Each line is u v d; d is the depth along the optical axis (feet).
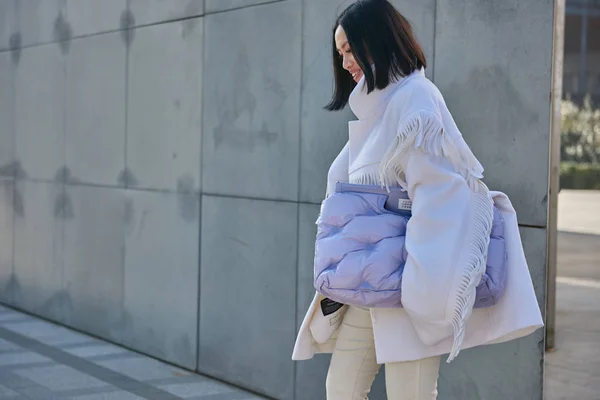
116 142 19.89
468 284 7.88
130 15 19.27
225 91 16.62
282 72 15.34
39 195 23.17
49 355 19.15
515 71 11.66
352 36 8.54
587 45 112.06
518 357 11.84
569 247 35.37
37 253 23.34
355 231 8.27
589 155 92.79
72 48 21.50
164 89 18.26
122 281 19.81
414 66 8.63
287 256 15.33
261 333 15.96
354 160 8.79
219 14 16.71
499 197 8.70
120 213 19.80
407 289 7.94
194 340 17.63
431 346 8.35
